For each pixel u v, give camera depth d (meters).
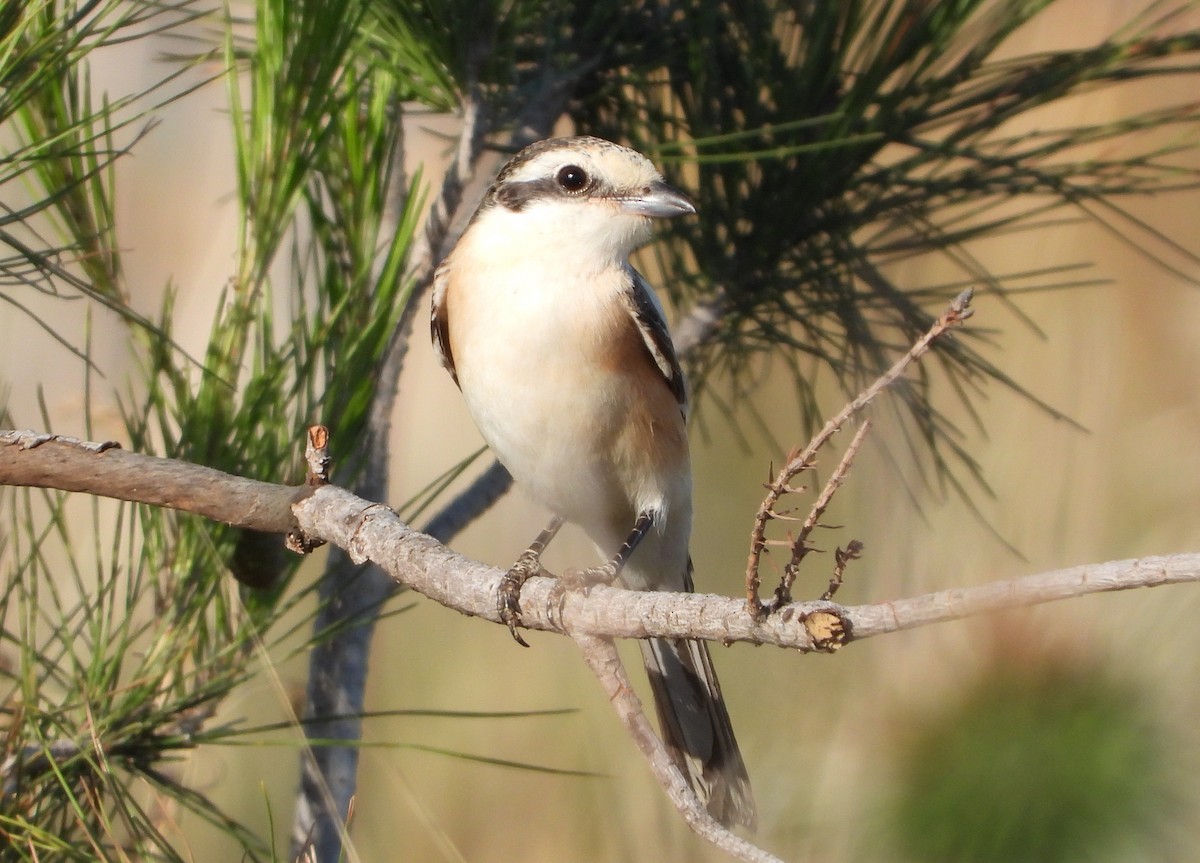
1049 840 4.51
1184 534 8.73
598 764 9.02
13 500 5.52
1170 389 11.36
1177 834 4.47
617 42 7.00
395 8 6.39
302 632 7.92
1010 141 6.39
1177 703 4.61
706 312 7.04
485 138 6.64
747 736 6.71
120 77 9.80
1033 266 11.79
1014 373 10.48
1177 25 6.12
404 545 5.07
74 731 5.42
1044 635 4.68
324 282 6.22
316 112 5.67
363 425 6.03
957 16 6.19
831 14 6.40
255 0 6.05
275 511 5.21
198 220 12.27
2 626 5.36
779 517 3.73
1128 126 6.21
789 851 5.61
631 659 10.89
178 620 5.59
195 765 6.34
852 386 7.03
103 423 6.02
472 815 10.02
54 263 5.23
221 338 5.80
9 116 4.83
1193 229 12.33
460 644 11.34
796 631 3.69
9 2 4.71
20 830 4.98
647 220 7.05
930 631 4.89
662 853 7.39
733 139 6.52
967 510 8.24
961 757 4.69
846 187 6.56
